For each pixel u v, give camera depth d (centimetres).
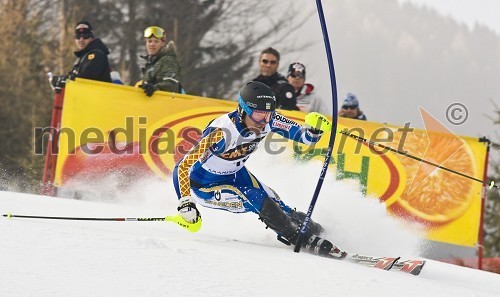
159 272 1045
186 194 1470
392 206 2225
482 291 1318
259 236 1712
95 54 2356
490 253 3753
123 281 973
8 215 1413
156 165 2277
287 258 1303
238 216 1908
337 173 2225
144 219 1457
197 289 972
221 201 1573
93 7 5309
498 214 3781
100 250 1147
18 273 957
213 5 5534
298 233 1485
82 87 2286
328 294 1037
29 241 1158
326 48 1532
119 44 5353
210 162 1538
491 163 3859
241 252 1305
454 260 2219
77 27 2422
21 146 4612
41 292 884
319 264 1272
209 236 1550
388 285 1155
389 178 2230
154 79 2366
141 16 5397
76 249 1136
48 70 4816
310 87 2520
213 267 1120
